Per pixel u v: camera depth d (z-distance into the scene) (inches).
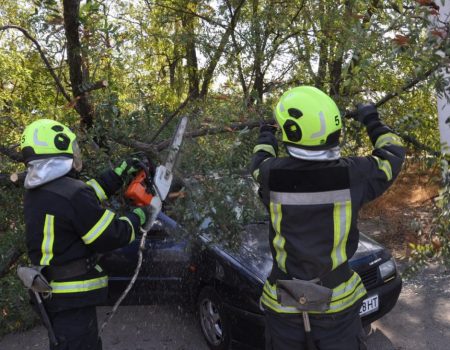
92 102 133.6
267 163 79.4
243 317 131.7
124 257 163.5
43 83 169.6
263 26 179.3
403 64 120.6
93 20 134.3
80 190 87.7
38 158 87.4
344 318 76.5
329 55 158.1
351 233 77.7
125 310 177.2
